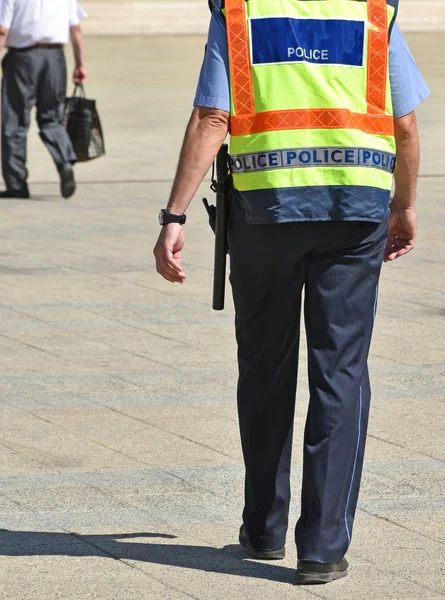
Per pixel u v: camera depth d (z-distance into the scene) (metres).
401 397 12.25
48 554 8.41
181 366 13.38
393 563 8.23
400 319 15.48
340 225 7.71
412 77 7.92
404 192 8.30
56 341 14.42
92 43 67.31
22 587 7.82
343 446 7.82
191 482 9.89
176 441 10.90
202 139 7.72
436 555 8.38
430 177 27.67
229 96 7.68
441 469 10.20
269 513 8.30
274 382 8.19
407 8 76.38
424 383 12.74
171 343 14.36
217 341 14.48
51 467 10.23
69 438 10.98
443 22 76.50
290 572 8.13
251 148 7.64
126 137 34.97
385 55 7.72
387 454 10.57
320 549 7.82
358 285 7.86
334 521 7.85
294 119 7.59
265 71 7.63
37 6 25.23
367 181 7.66
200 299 16.62
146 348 14.11
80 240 20.83
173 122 38.19
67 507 9.34
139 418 11.55
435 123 37.56
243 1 7.68
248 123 7.65
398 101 7.86
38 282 17.56
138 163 30.34
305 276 7.92
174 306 16.22
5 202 25.30
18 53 25.23
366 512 9.23
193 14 74.31
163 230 7.96
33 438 10.99
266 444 8.26
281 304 8.01
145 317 15.61
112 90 47.41
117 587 7.83
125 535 8.78
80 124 25.44
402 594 7.71
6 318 15.52
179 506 9.36
